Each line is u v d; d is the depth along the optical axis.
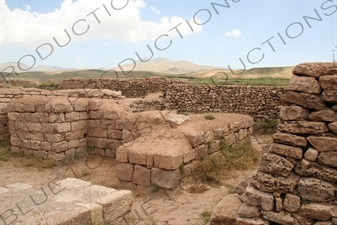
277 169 4.00
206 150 8.77
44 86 28.50
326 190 3.74
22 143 10.66
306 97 3.95
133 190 7.48
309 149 3.90
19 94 13.95
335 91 3.80
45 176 8.81
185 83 21.12
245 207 4.11
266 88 17.41
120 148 7.82
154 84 23.17
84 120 10.88
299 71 4.06
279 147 4.05
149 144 7.97
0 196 5.16
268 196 3.99
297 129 3.98
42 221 4.23
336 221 3.66
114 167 9.64
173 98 19.95
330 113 3.84
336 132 3.81
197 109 19.34
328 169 3.79
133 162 7.57
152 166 7.30
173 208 6.28
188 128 8.66
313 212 3.75
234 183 7.65
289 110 4.07
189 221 5.60
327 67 3.88
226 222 4.53
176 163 7.18
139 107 17.00
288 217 3.87
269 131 16.47
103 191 5.39
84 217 4.57
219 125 9.77
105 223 4.91
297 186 3.91
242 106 17.97
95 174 9.00
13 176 8.73
